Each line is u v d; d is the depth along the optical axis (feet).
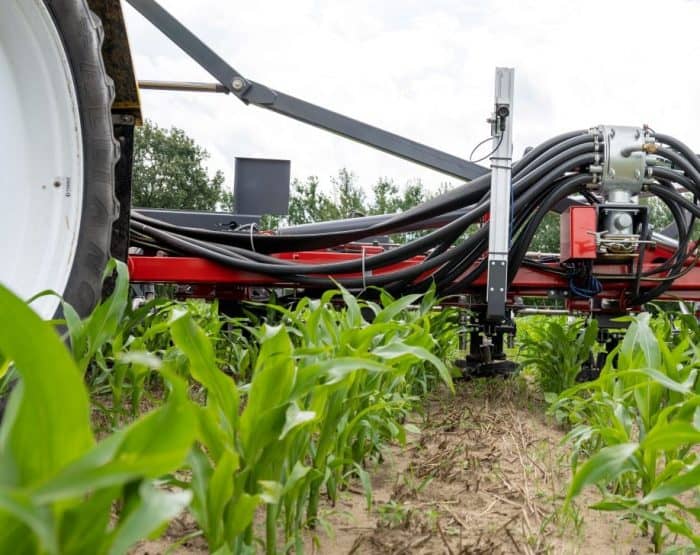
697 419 4.49
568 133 11.07
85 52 6.75
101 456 1.73
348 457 6.57
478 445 8.71
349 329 5.71
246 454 3.72
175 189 129.90
